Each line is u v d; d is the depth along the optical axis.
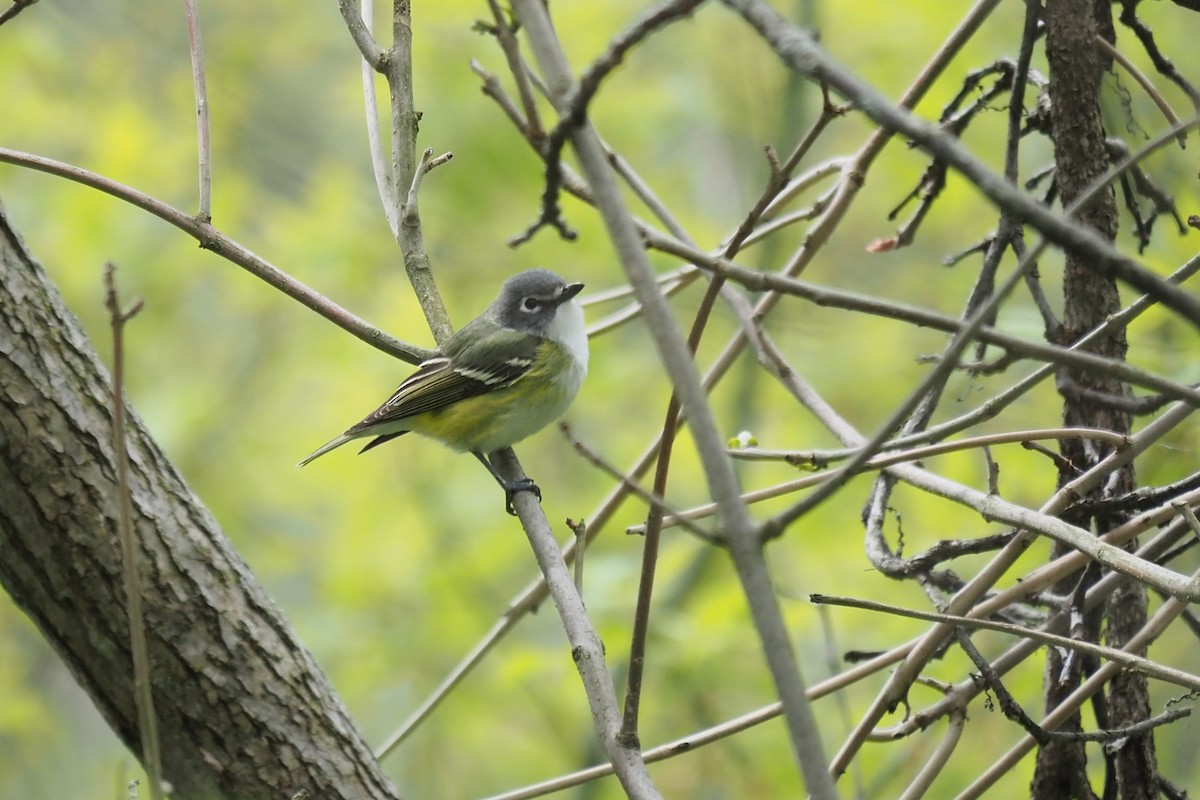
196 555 6.30
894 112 3.62
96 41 18.53
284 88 19.84
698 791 13.40
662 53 19.30
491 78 5.28
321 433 16.78
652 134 18.00
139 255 16.56
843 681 6.75
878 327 16.28
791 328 15.95
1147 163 9.11
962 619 5.62
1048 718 6.27
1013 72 7.52
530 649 12.98
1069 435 6.10
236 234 17.22
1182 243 11.03
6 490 5.97
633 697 5.03
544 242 16.98
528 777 14.90
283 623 6.56
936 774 6.43
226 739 6.25
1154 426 5.95
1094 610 6.55
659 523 4.86
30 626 16.08
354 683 14.23
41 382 6.01
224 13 20.06
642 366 17.36
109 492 6.11
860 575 14.04
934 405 6.93
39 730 14.90
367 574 15.02
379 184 8.30
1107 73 7.22
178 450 17.23
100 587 6.09
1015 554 6.20
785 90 18.20
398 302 16.42
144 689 4.63
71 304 16.75
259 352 18.53
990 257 7.01
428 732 15.65
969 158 3.57
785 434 15.88
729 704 13.62
